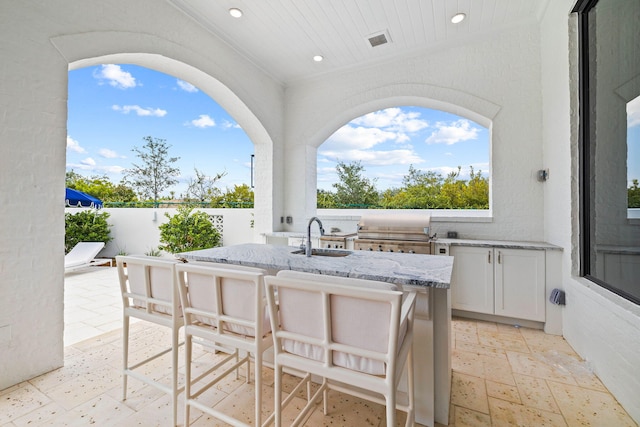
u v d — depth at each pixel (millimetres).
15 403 1702
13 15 1871
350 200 6457
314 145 4941
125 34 2555
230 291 1392
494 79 3461
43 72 2021
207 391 1846
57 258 2098
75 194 5895
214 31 3412
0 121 1814
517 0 2932
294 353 1233
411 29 3395
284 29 3404
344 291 1034
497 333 2805
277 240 4738
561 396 1798
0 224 1821
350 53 3914
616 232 1901
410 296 1475
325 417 1610
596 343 2018
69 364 2160
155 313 1696
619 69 1850
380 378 1052
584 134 2338
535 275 2852
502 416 1624
